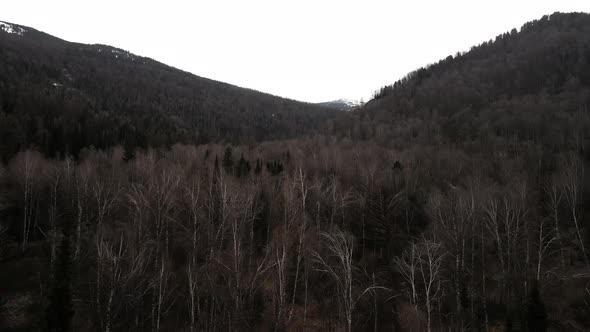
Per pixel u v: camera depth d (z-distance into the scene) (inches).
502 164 2149.4
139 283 1087.0
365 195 1785.2
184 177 1780.3
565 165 1877.5
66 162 1870.1
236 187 1630.2
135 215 1443.2
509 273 1261.1
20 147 2294.5
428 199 1742.1
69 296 862.5
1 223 1582.2
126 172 2038.6
